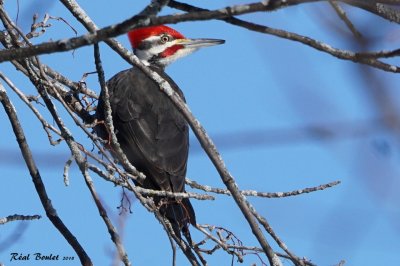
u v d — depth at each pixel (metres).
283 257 10.29
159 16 7.77
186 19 7.77
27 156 11.43
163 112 14.23
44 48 8.12
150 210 10.45
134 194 10.76
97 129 13.80
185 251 10.67
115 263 9.91
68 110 10.77
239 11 7.66
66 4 10.20
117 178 10.66
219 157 9.63
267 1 7.54
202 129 9.73
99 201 10.49
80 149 10.76
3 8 10.59
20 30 10.18
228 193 11.78
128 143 13.80
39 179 11.38
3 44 11.73
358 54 7.76
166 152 13.65
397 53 7.66
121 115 14.15
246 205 9.54
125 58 10.11
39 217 11.37
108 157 10.49
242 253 10.76
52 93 11.70
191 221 11.31
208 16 7.69
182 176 13.52
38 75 11.29
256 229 9.44
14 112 11.48
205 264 10.84
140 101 14.31
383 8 7.83
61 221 11.20
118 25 7.90
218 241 10.84
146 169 13.46
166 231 10.43
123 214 10.34
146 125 14.02
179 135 14.04
